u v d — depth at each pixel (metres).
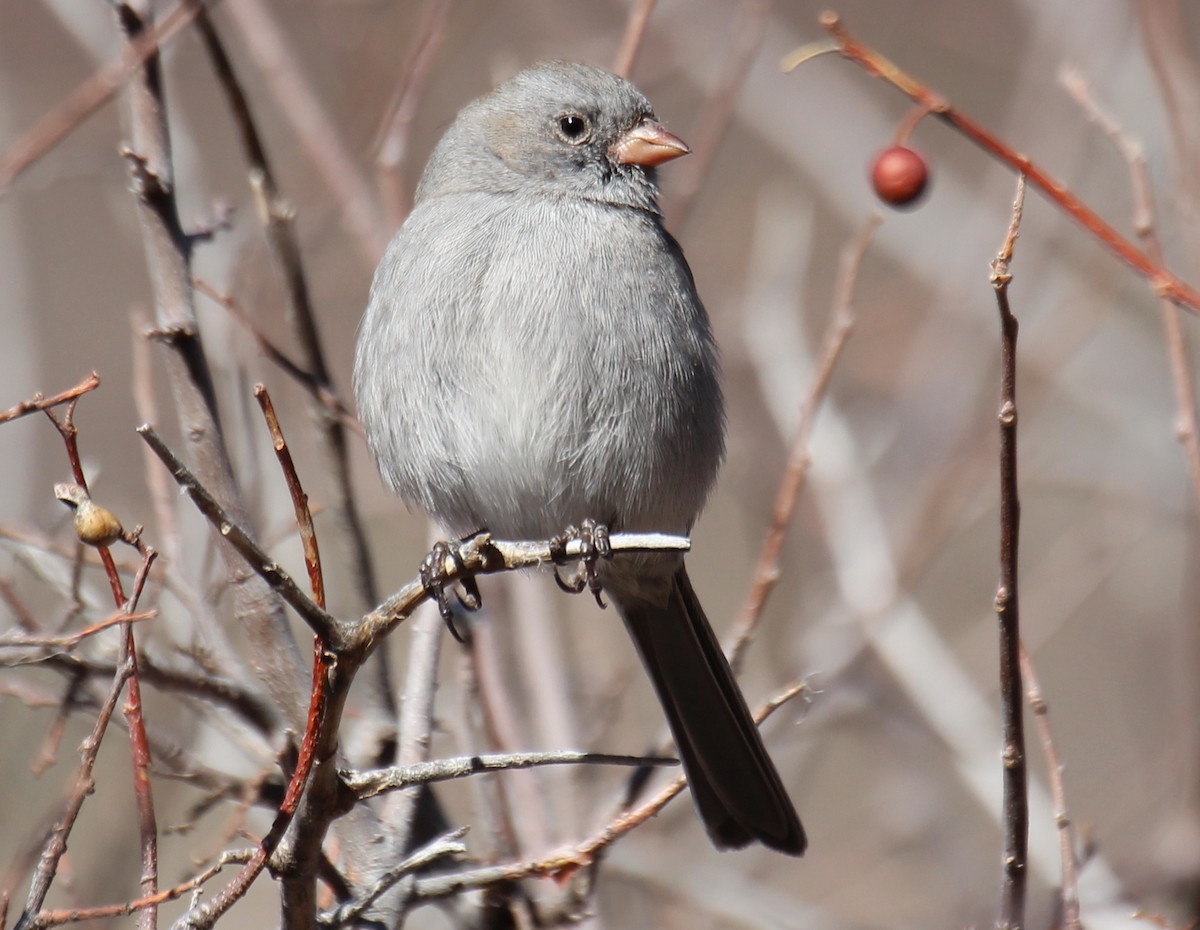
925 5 16.02
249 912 10.34
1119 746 12.99
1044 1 13.22
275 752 7.33
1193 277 8.22
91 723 8.67
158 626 8.63
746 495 12.68
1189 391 7.04
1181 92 9.60
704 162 10.74
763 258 13.49
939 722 10.17
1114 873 9.29
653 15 13.66
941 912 11.15
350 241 13.31
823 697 10.30
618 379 8.16
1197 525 10.50
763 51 13.80
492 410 8.15
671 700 8.69
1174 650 12.25
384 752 7.95
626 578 8.74
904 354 13.75
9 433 10.37
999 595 6.11
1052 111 12.88
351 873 7.15
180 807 9.40
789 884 11.82
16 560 8.61
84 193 15.78
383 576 13.18
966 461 11.43
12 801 9.45
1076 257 13.07
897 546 11.78
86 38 10.56
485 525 8.56
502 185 8.88
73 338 15.18
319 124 10.25
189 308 7.61
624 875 9.99
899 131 7.34
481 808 8.01
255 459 8.56
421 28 11.07
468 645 8.27
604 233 8.39
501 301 8.16
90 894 8.88
